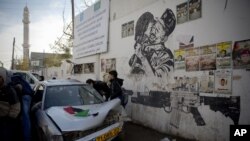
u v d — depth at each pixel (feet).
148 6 22.62
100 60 32.40
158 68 21.01
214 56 15.72
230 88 14.62
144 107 22.81
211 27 16.01
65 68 51.06
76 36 42.45
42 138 14.19
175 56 19.06
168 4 20.01
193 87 17.25
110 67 29.48
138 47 23.99
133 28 24.95
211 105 15.80
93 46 34.24
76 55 42.22
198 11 17.04
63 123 13.15
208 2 16.30
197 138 16.78
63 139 12.71
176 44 18.99
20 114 14.30
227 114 14.75
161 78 20.63
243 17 14.02
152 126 21.59
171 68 19.45
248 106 13.66
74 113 14.47
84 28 38.27
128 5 25.99
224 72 15.02
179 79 18.57
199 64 16.81
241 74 14.05
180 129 18.34
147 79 22.50
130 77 25.20
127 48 25.94
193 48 17.37
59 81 20.24
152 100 21.72
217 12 15.62
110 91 21.09
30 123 14.58
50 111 15.07
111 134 14.24
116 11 28.45
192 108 17.29
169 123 19.51
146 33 22.79
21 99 14.82
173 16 19.42
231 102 14.55
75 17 43.37
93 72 34.91
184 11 18.33
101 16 31.94
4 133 13.57
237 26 14.34
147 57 22.57
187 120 17.71
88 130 13.26
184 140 17.56
